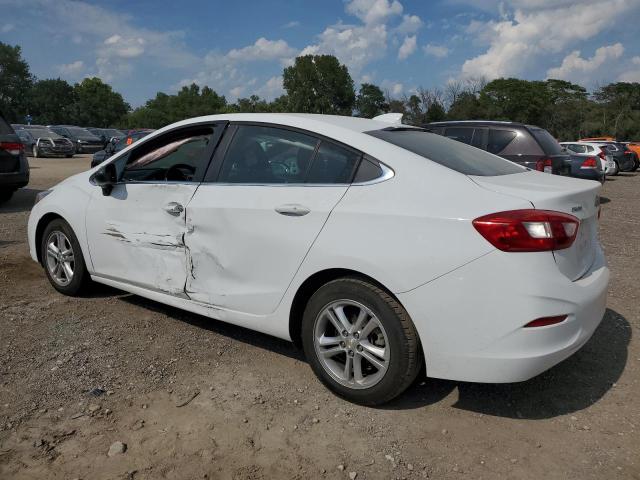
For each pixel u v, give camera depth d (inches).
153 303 182.2
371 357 116.6
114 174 162.7
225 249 135.6
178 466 99.3
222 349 148.6
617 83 3169.3
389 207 112.3
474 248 103.0
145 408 118.3
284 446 106.1
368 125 137.2
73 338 152.2
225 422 113.7
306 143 130.0
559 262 105.6
